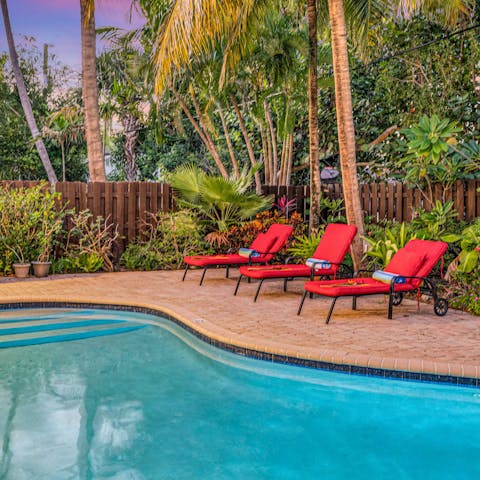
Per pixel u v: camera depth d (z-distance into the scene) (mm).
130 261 11961
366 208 12820
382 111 15477
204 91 14883
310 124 11367
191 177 12141
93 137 13219
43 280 10352
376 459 3631
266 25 12875
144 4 13703
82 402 4711
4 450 3738
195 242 12305
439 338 5961
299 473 3426
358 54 14977
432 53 13195
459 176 10781
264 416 4414
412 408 4613
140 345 6598
